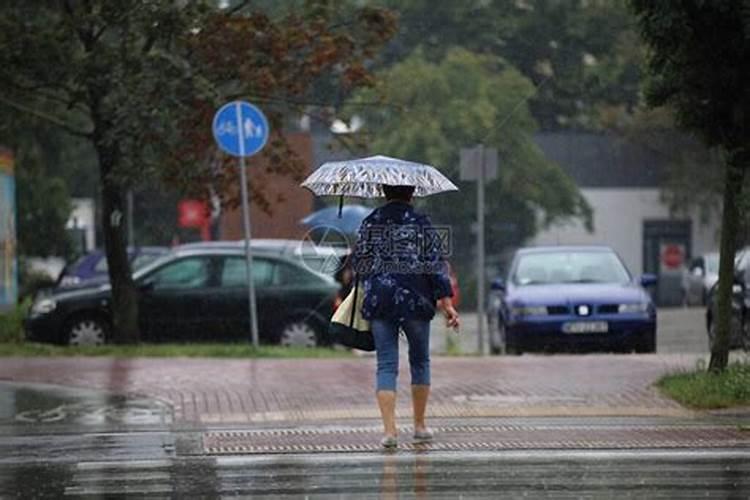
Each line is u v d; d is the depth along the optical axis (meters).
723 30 36.38
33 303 64.38
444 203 69.38
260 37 54.97
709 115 37.81
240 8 54.97
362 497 24.59
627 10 41.06
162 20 52.44
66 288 64.81
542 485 25.69
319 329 61.50
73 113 70.38
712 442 31.05
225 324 61.47
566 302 56.75
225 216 112.12
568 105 83.62
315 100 58.75
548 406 37.31
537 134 98.06
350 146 60.09
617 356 49.78
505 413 36.19
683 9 36.00
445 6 78.44
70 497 25.02
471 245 105.12
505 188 104.25
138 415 36.50
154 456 29.70
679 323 92.81
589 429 33.25
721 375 38.12
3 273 67.31
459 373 44.62
